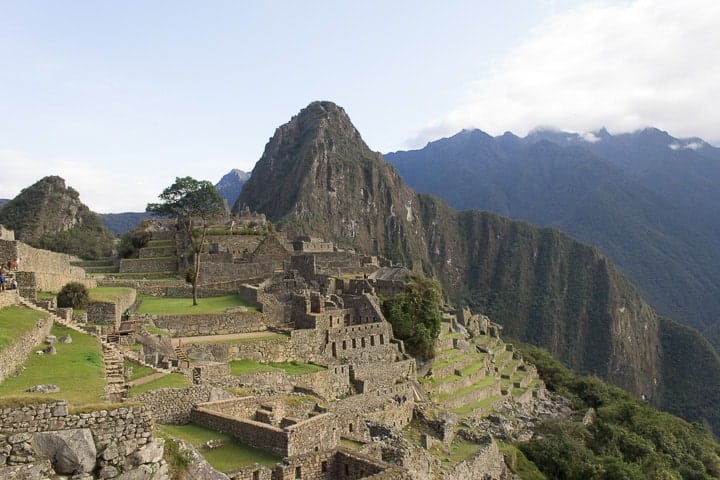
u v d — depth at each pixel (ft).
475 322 475.72
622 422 361.30
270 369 166.50
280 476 81.87
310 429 94.53
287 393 138.92
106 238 569.64
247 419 103.60
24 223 569.64
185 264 307.99
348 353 212.02
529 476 213.66
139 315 180.04
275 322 208.54
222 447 91.66
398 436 146.00
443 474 149.89
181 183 322.96
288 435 88.38
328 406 132.36
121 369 107.24
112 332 139.54
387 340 231.50
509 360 418.10
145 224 411.95
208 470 69.51
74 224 602.03
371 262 368.48
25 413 52.31
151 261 319.68
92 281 230.89
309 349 198.49
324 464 88.28
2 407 51.57
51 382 77.10
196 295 250.37
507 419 266.57
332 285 264.93
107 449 54.90
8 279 121.19
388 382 214.69
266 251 303.48
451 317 382.01
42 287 158.71
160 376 115.03
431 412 210.59
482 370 306.55
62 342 107.34
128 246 359.66
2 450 50.57
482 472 181.06
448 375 271.69
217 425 97.19
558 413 349.20
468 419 238.68
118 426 56.08
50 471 51.96
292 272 272.72
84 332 118.62
